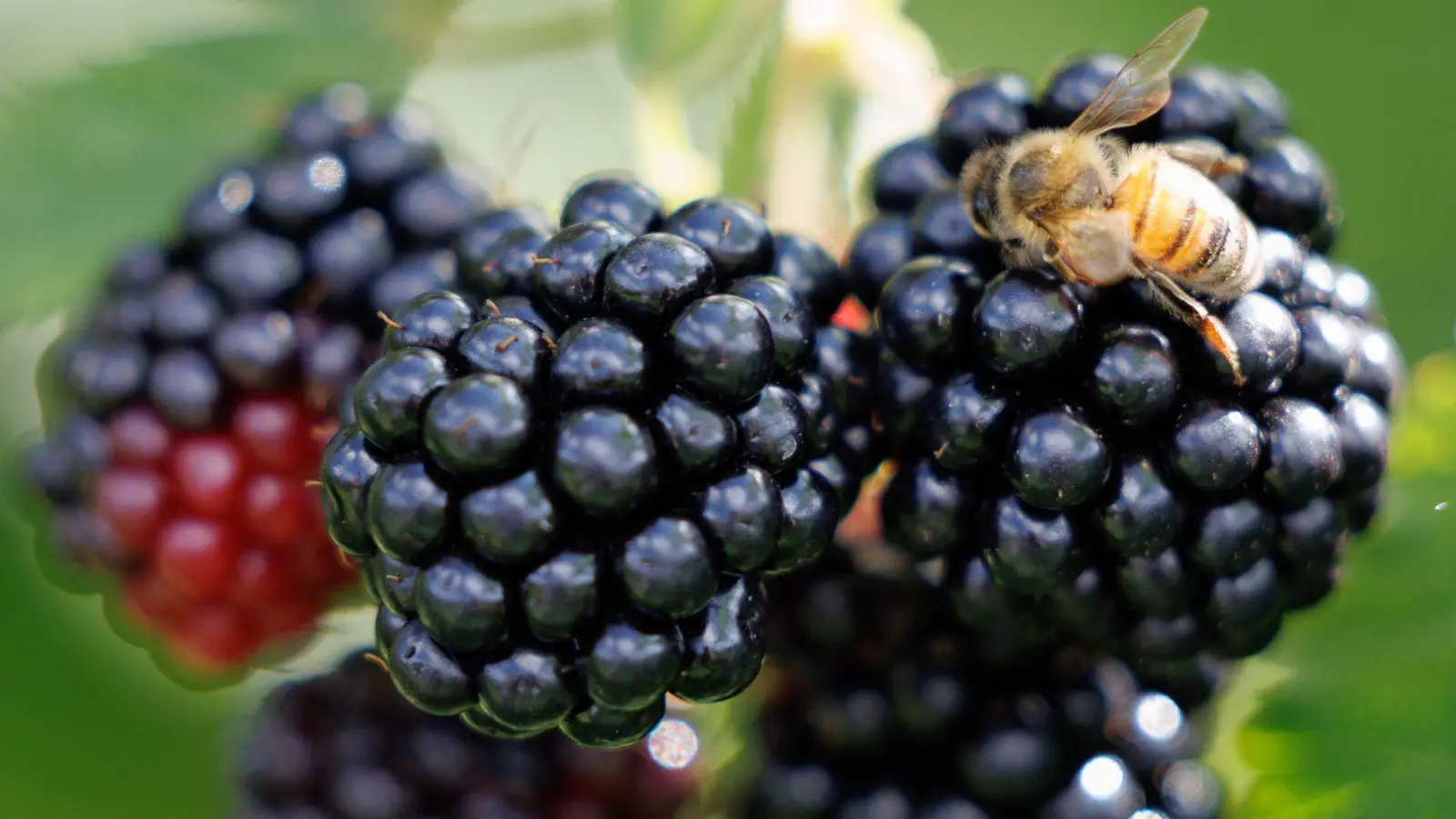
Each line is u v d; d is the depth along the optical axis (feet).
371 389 0.60
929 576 0.64
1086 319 0.62
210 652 0.69
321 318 0.67
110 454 0.68
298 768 0.68
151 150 0.70
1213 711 0.68
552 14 0.71
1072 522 0.62
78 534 0.69
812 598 0.65
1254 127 0.65
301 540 0.68
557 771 0.68
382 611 0.61
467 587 0.59
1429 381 0.68
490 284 0.62
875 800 0.65
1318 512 0.62
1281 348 0.62
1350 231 0.75
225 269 0.67
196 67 0.70
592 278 0.60
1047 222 0.62
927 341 0.62
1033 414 0.61
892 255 0.64
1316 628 0.67
